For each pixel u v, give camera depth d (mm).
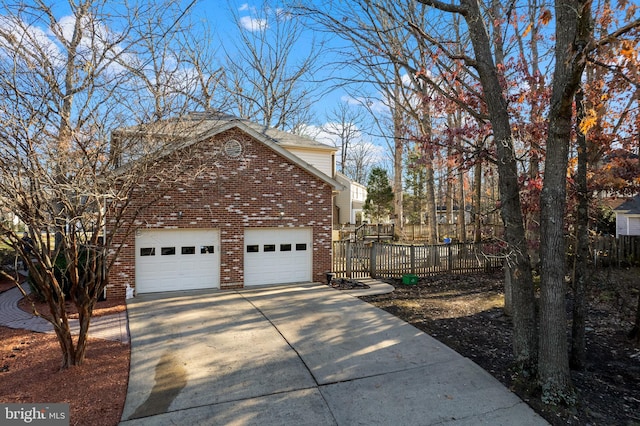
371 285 13062
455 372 6156
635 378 6109
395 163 25078
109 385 5590
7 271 13609
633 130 7918
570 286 12164
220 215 12000
